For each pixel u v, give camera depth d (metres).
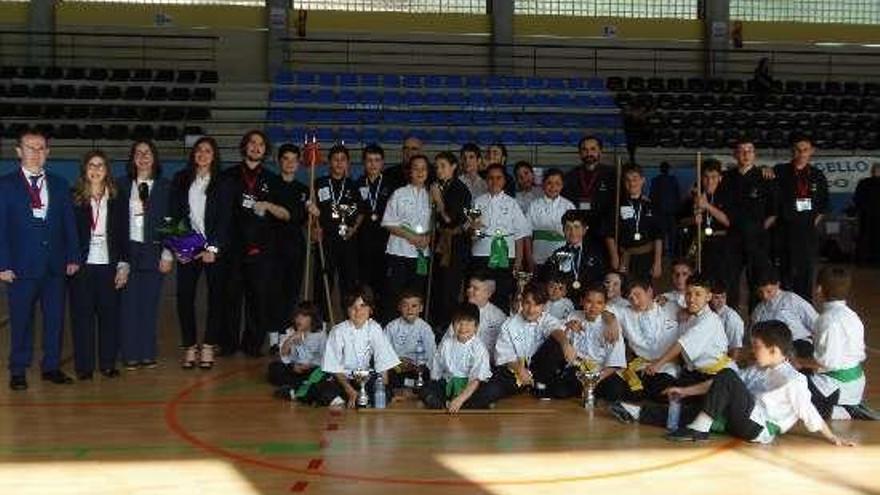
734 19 20.58
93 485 4.68
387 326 6.77
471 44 19.83
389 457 5.15
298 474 4.85
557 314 7.08
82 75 18.20
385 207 7.86
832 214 17.23
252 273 7.84
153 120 17.75
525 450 5.30
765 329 5.48
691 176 17.22
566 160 18.05
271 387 6.86
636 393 6.45
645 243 7.72
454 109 18.84
